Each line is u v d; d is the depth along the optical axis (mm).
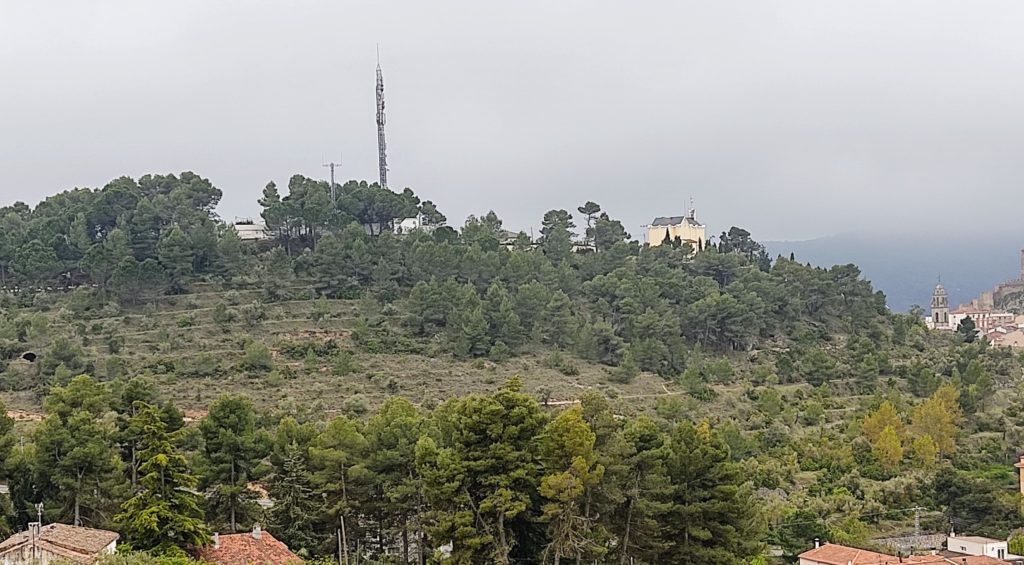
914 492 128875
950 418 144500
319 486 87000
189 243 178125
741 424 146750
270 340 160750
